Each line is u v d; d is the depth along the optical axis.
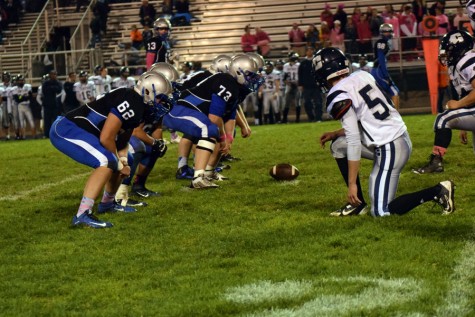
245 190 13.03
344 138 10.30
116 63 39.34
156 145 12.73
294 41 37.25
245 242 9.28
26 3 45.38
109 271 8.28
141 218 11.09
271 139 22.72
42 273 8.33
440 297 6.90
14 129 34.78
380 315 6.56
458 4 39.25
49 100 32.94
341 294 7.14
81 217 10.67
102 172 10.66
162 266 8.42
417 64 35.06
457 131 21.28
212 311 6.84
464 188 12.02
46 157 21.44
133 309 6.97
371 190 10.05
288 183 13.53
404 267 7.80
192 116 13.16
